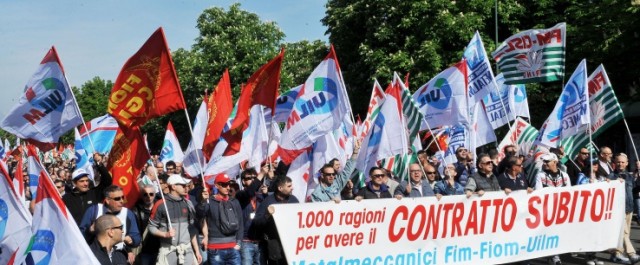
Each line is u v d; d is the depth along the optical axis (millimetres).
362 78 30766
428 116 12617
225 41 44656
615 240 10492
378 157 10156
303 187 10859
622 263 11508
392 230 8828
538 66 13102
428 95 12594
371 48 29906
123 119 8555
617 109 11961
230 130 10438
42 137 8672
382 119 10133
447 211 9203
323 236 8383
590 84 12438
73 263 5508
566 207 10102
